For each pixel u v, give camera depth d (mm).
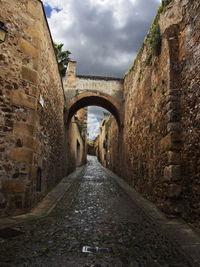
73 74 12844
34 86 5074
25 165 4598
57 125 8719
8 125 4434
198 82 4039
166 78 5160
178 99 4855
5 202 4223
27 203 4551
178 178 4523
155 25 6199
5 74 4488
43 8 5645
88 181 10977
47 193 6840
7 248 2850
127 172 10383
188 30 4582
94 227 3900
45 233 3480
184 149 4484
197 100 4039
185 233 3553
